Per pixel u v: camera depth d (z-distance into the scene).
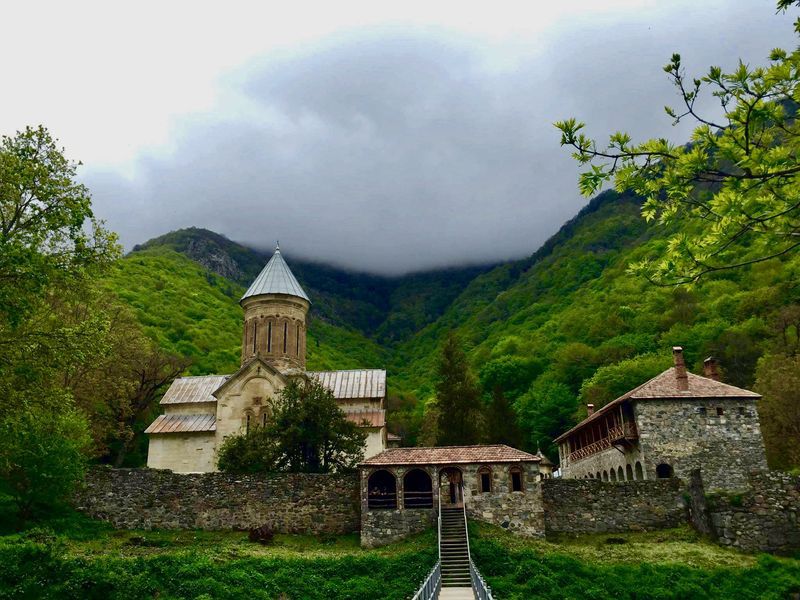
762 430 41.88
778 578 26.12
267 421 39.00
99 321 24.02
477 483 32.12
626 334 82.25
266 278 47.38
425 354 132.75
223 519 33.44
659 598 24.41
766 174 8.33
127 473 33.94
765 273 78.50
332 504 33.66
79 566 22.98
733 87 8.61
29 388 22.67
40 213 23.12
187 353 83.88
